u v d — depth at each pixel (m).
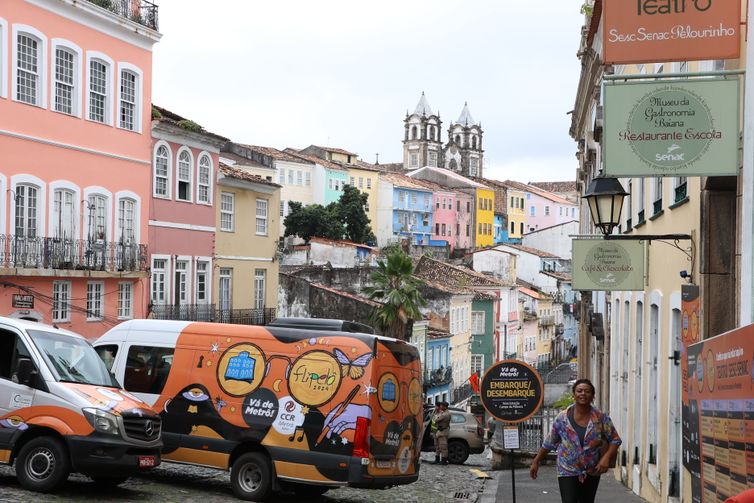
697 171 10.18
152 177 38.78
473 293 75.19
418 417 17.73
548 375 65.38
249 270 46.56
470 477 24.64
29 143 32.25
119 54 36.69
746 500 4.90
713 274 12.62
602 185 13.60
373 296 55.97
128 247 36.69
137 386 17.53
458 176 151.75
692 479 9.95
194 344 17.38
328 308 57.16
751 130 9.98
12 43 31.41
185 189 41.31
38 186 32.69
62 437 14.45
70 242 33.84
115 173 36.56
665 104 10.24
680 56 10.12
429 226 139.62
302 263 75.00
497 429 27.56
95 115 35.59
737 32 10.05
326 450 16.27
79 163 34.62
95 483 16.20
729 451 7.85
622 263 14.06
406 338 56.25
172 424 17.20
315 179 122.25
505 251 99.69
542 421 27.41
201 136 41.62
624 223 23.84
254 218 47.06
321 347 16.64
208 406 17.03
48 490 14.36
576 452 10.67
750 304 10.14
